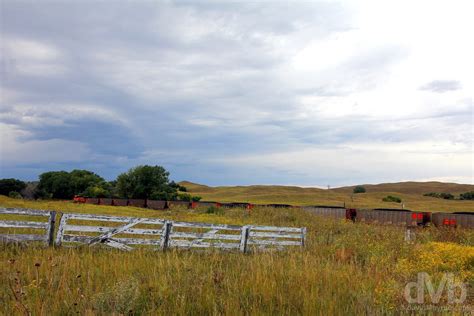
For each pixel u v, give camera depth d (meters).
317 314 6.85
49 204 34.94
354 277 9.55
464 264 12.88
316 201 96.12
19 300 6.31
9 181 85.62
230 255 13.56
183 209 37.50
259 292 7.84
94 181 88.50
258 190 135.88
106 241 13.51
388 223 31.81
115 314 6.28
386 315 7.18
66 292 7.13
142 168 70.44
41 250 12.11
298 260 12.27
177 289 7.81
